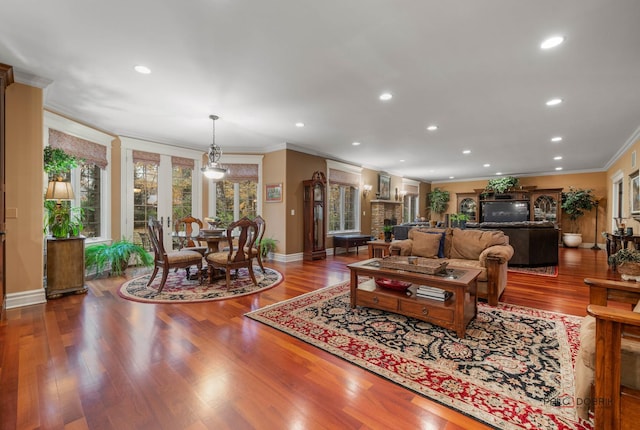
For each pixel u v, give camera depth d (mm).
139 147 5309
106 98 3555
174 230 5773
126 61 2705
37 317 2771
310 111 3992
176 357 2074
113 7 1987
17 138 3014
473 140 5543
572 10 1992
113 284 3984
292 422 1461
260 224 4777
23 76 2979
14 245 3010
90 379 1801
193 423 1446
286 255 6000
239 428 1418
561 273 4949
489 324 2674
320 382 1795
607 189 8578
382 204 8719
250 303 3248
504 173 9797
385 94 3412
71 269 3455
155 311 2973
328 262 5938
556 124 4516
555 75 2936
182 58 2650
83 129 4348
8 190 2969
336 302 3281
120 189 5082
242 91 3342
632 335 1321
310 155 6559
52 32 2271
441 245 3994
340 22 2139
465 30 2225
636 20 2086
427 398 1645
